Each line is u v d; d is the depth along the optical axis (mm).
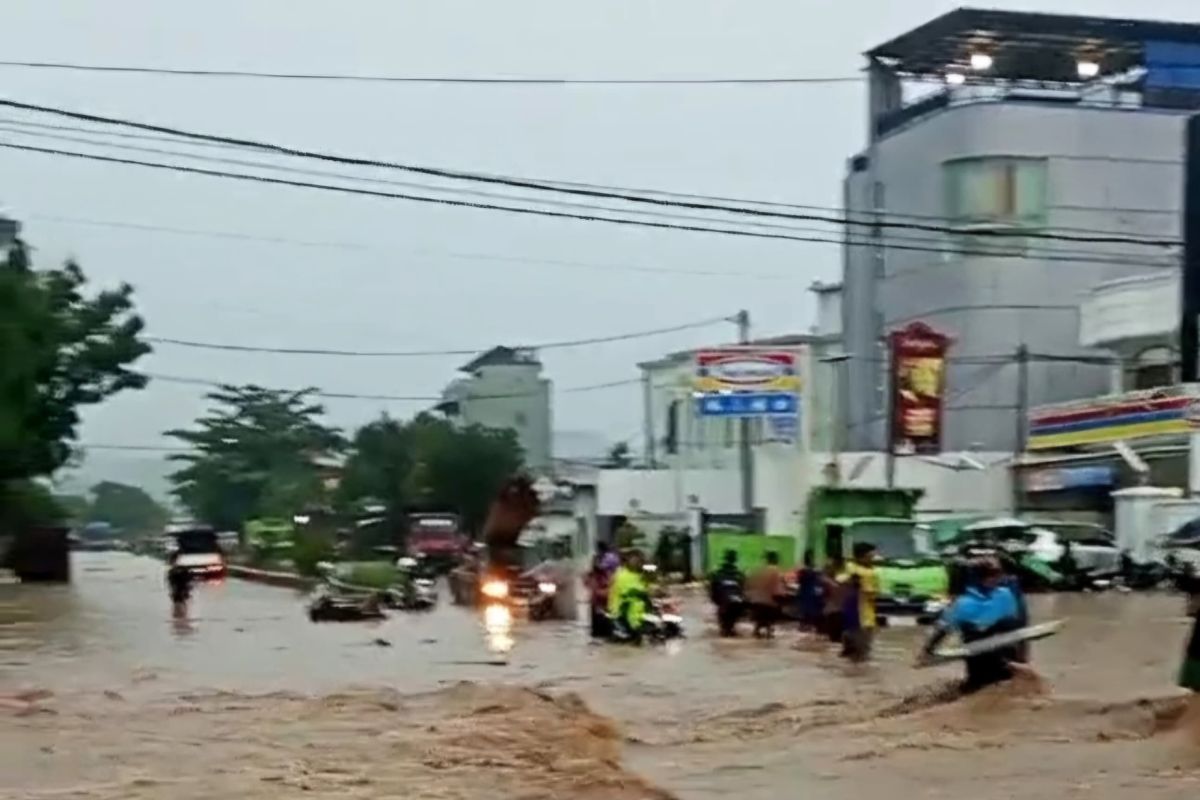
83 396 75125
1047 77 72000
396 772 14938
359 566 49781
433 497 86000
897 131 71438
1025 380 64625
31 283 65750
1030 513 59656
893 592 37031
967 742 16766
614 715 20641
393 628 41312
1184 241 54562
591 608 36281
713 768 15570
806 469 61750
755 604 34750
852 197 75750
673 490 70500
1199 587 18141
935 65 72625
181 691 24281
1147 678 23453
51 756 16500
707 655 30234
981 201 67188
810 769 15359
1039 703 19531
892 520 41688
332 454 124812
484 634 37969
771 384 62688
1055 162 67250
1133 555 50344
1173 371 58438
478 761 15531
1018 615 20438
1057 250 67250
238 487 130500
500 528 46719
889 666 27047
